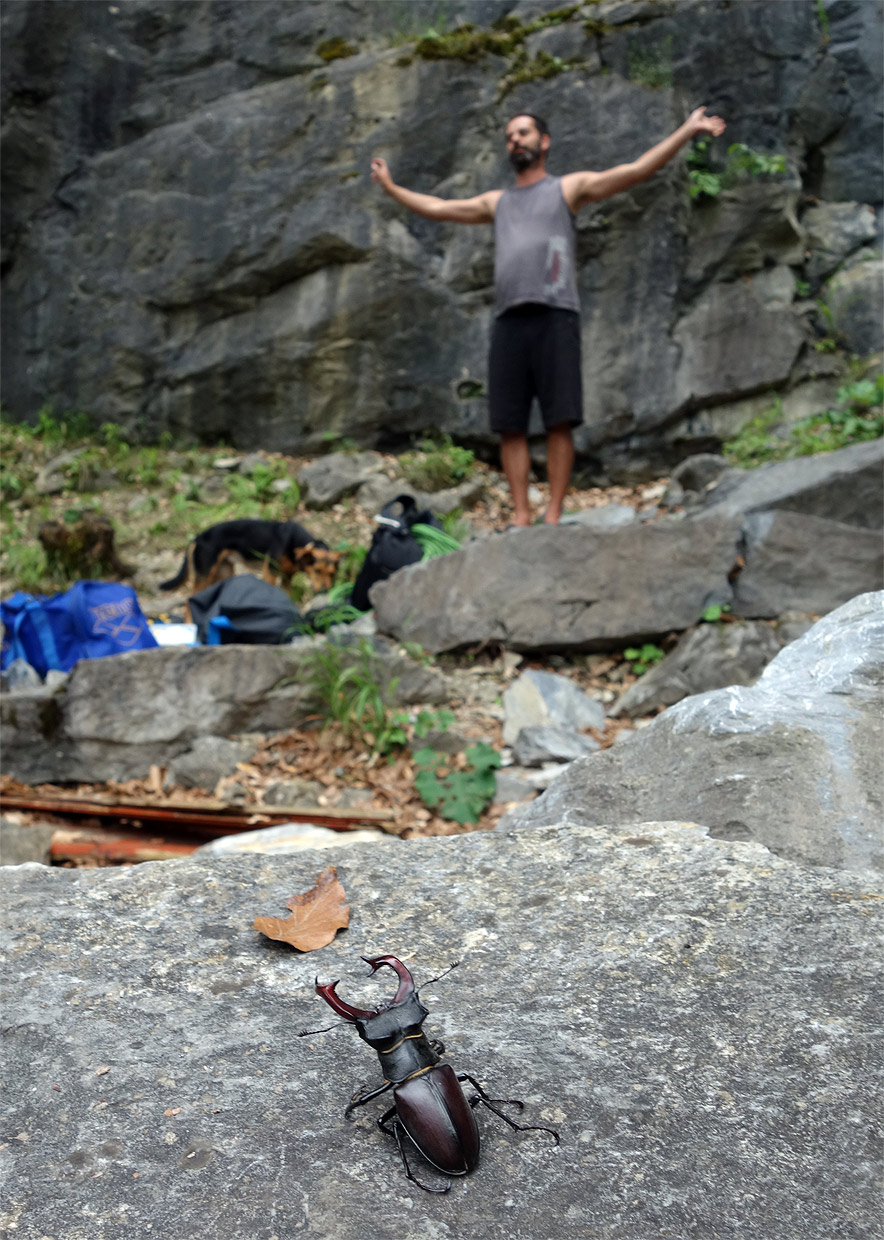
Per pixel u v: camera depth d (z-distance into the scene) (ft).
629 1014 4.90
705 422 31.09
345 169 33.32
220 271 34.55
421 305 33.14
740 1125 4.13
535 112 31.86
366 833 14.80
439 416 33.30
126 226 35.76
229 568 26.20
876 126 32.22
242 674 17.87
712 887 6.00
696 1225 3.65
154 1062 4.67
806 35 31.63
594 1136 4.09
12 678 20.26
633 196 30.63
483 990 5.17
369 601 22.72
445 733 17.19
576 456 31.78
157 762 17.48
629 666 19.22
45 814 16.39
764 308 30.60
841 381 30.91
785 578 18.93
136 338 35.76
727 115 31.68
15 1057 4.73
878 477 21.06
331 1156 4.02
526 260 20.97
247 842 13.71
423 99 32.76
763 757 7.57
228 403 35.29
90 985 5.31
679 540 19.22
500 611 19.62
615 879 6.18
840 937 5.40
